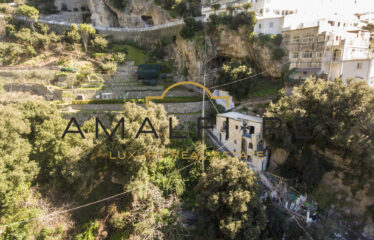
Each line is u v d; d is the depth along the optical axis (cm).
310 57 3750
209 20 4581
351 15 5194
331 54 3503
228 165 2369
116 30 6531
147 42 6172
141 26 6675
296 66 3903
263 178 2997
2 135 2402
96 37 5650
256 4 4550
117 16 6975
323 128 2486
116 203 2769
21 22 5884
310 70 3716
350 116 2462
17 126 2500
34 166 2556
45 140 2683
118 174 2822
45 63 5041
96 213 2717
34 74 4391
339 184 2606
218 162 2480
